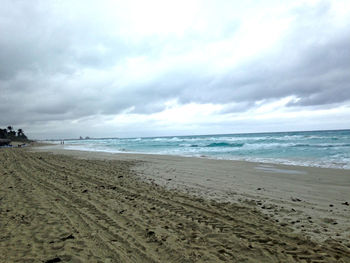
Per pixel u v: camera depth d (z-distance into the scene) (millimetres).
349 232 3998
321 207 5477
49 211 4867
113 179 8969
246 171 10953
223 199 6188
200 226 4234
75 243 3414
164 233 3881
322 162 13555
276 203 5812
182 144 40344
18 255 3000
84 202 5633
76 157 19203
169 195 6566
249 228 4160
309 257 3119
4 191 6570
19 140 106000
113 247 3330
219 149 26219
